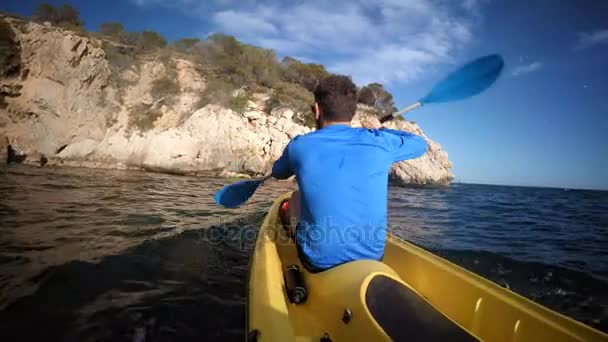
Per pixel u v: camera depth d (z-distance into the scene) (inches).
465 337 40.5
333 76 68.6
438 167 1150.3
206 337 82.4
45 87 654.5
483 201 572.4
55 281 103.0
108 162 681.6
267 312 56.4
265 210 251.3
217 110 776.9
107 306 92.0
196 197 307.9
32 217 175.0
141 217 196.1
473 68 98.4
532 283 135.5
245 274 120.8
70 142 666.2
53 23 954.1
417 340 41.4
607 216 410.0
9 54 632.4
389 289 49.6
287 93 1131.9
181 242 151.4
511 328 56.9
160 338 80.4
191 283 110.1
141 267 119.0
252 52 1215.6
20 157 606.9
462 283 69.2
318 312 59.6
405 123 1291.8
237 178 654.5
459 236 218.8
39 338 76.4
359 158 60.5
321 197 59.8
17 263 113.3
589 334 47.5
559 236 240.5
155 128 773.3
